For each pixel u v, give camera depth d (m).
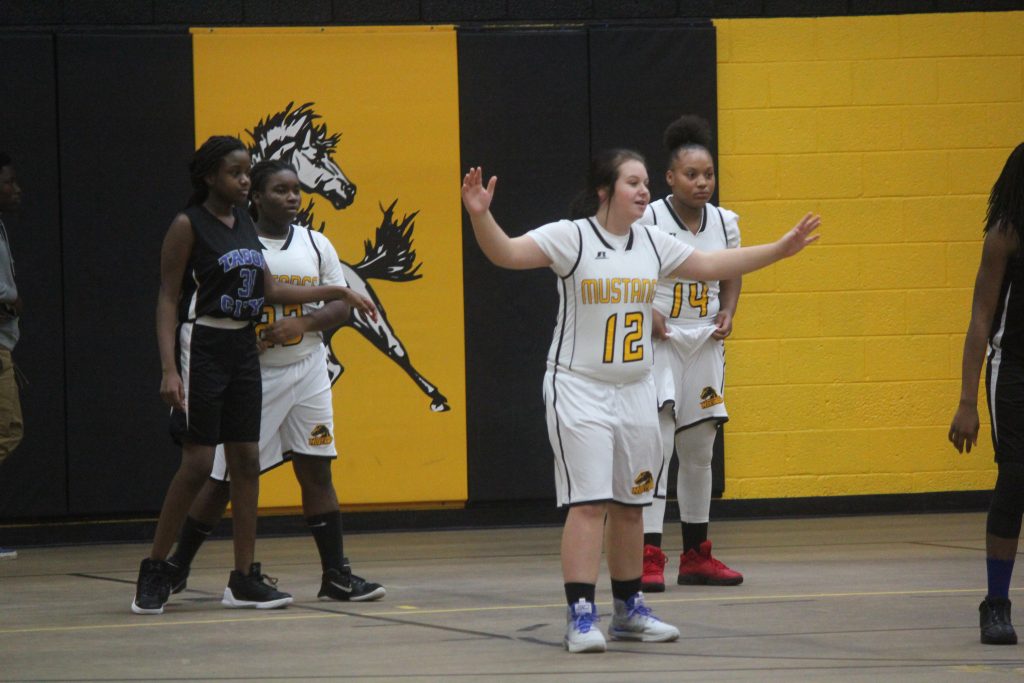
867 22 19.45
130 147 18.19
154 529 18.50
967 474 19.70
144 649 10.38
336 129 18.58
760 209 19.34
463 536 18.17
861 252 19.48
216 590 13.84
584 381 10.03
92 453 18.12
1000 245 10.01
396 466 18.62
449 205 18.72
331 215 18.56
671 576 14.48
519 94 18.81
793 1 19.34
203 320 11.98
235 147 12.11
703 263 10.34
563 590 13.45
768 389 19.39
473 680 8.90
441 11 18.92
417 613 12.08
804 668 9.16
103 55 18.12
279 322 12.69
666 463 13.64
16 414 16.81
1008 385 10.05
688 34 19.02
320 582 14.34
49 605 12.99
